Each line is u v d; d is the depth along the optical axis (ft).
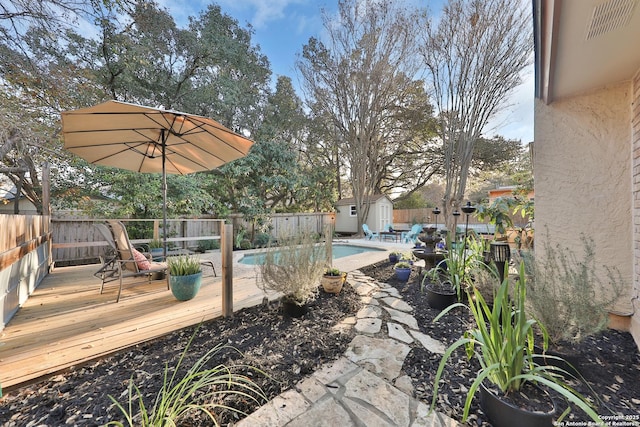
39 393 4.67
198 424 4.09
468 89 23.24
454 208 25.23
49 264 13.87
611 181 7.97
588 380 5.21
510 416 3.97
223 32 26.96
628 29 5.57
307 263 8.87
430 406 4.60
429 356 6.20
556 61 6.81
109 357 5.84
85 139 10.09
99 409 4.29
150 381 5.02
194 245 24.66
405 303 9.84
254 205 27.94
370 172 41.34
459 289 9.02
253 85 31.07
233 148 11.96
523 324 4.55
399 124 37.70
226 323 7.77
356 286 12.03
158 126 10.02
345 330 7.54
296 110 36.76
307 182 36.09
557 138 8.88
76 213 20.43
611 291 7.79
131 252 9.86
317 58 35.81
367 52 32.96
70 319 7.70
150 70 23.26
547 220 9.07
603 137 8.12
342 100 36.94
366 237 38.86
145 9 20.27
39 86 14.26
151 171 14.82
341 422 4.23
